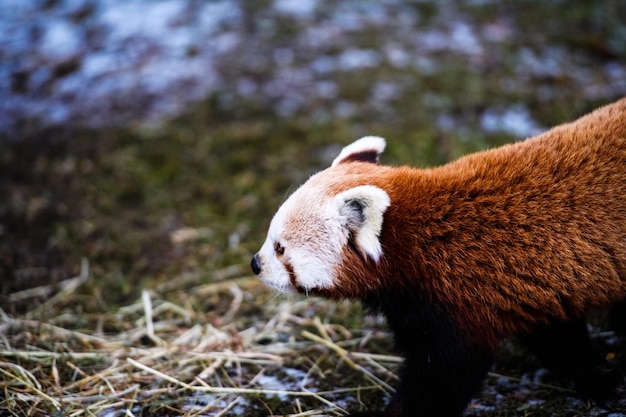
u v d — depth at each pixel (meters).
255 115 6.75
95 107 7.03
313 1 8.66
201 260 5.07
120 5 8.89
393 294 3.19
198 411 3.40
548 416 3.22
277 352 3.98
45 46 8.15
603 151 3.06
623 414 3.20
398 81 7.04
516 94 6.70
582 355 3.35
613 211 2.95
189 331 4.19
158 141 6.46
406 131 6.30
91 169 6.14
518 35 7.83
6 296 4.56
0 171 6.11
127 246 5.21
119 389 3.59
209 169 6.11
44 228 5.36
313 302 4.50
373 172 3.34
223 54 7.69
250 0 8.74
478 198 3.09
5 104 7.22
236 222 5.49
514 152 3.22
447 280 3.05
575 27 7.96
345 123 6.50
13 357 3.81
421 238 3.11
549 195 3.02
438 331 3.08
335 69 7.30
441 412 3.13
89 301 4.57
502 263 3.00
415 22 8.16
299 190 3.34
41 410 3.38
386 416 3.27
